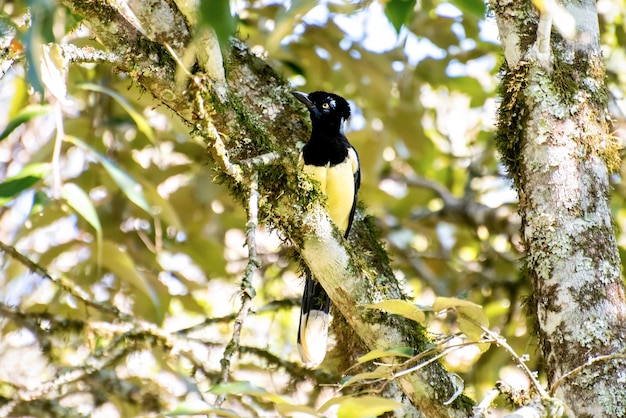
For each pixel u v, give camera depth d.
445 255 15.74
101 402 12.05
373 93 14.26
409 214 16.11
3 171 13.96
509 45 8.11
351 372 9.39
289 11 5.76
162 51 7.24
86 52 6.98
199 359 11.69
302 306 9.47
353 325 7.92
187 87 7.20
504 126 8.11
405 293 9.56
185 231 13.68
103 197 13.25
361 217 10.30
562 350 7.21
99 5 7.09
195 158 13.84
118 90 12.58
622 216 14.15
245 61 9.62
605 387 6.96
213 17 4.23
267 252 14.74
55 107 7.32
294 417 5.45
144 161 14.05
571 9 8.19
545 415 6.39
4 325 12.38
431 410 7.71
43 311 12.10
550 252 7.46
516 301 13.61
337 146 9.97
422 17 14.43
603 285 7.29
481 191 16.45
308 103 9.89
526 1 8.15
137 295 12.62
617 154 8.03
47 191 11.13
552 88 7.84
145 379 12.33
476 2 6.90
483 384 11.91
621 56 14.30
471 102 15.82
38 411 11.31
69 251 12.56
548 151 7.70
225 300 14.80
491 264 14.63
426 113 16.62
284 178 7.64
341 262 7.77
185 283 13.39
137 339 10.72
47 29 5.29
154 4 7.21
